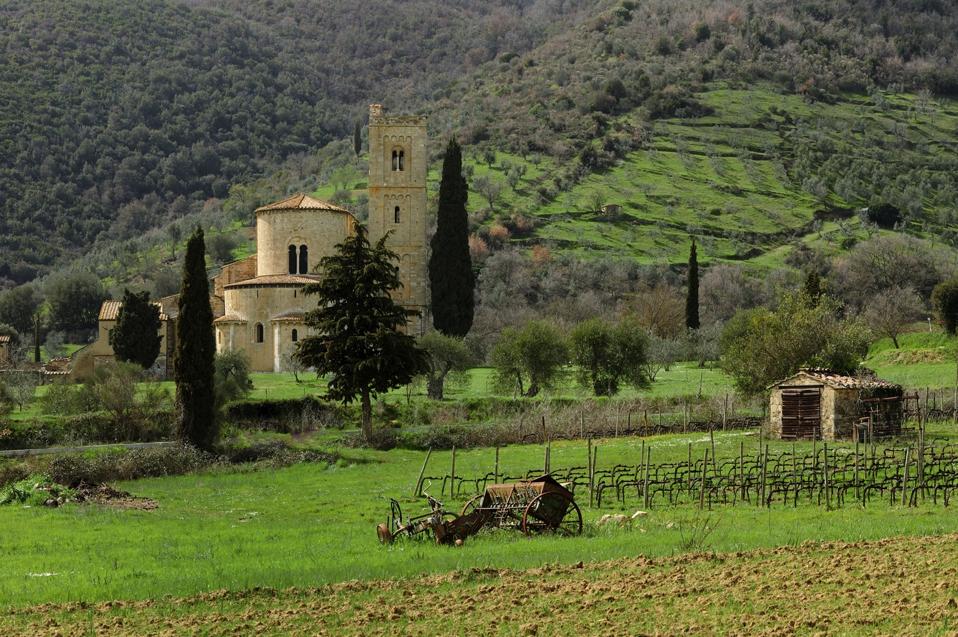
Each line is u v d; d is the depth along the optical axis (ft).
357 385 438.81
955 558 165.27
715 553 178.91
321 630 143.33
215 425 417.28
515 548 195.62
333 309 451.94
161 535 235.81
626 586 158.61
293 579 172.45
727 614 141.08
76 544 224.33
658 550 185.98
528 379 572.92
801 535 196.24
